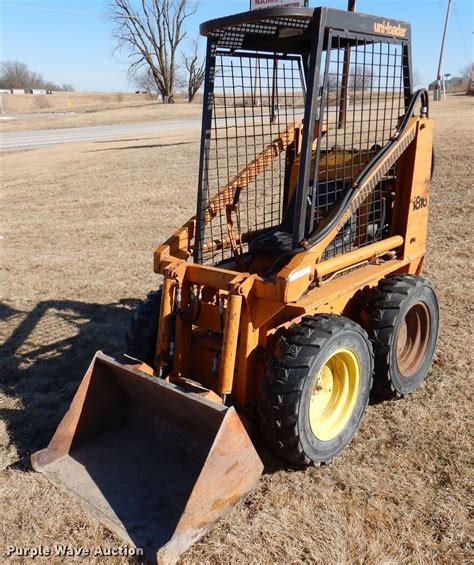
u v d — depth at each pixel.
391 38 3.80
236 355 3.44
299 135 4.49
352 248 4.04
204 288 3.86
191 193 12.76
